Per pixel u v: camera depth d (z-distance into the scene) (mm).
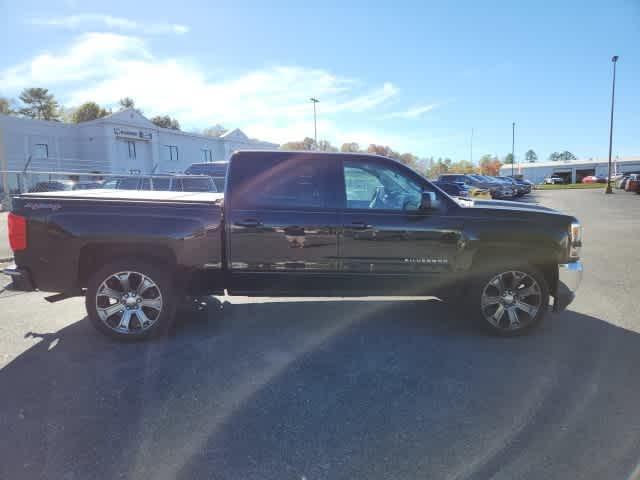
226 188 4293
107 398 3176
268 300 5719
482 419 2912
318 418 2922
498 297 4414
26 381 3436
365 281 4363
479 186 29719
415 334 4512
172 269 4309
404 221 4297
